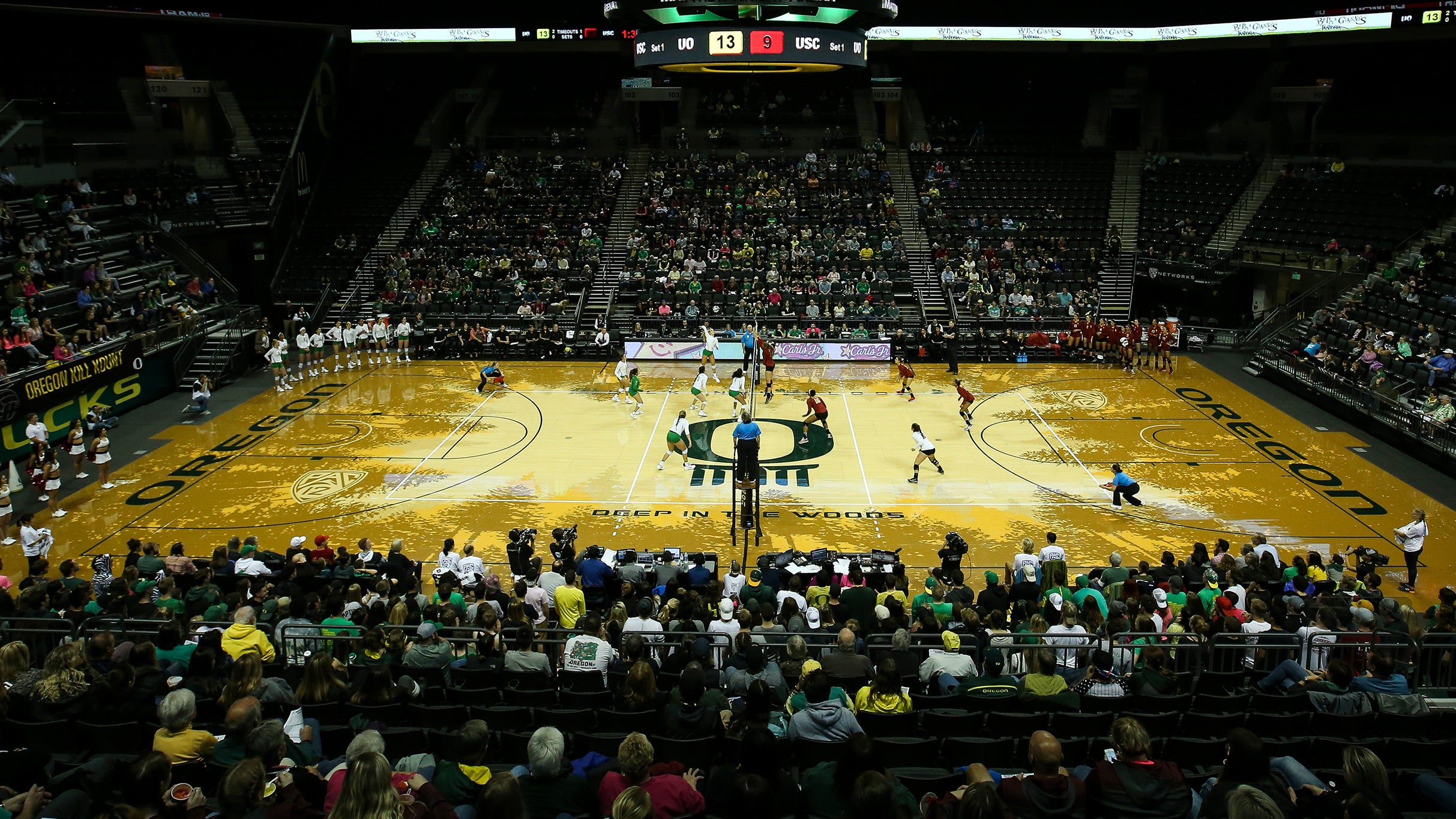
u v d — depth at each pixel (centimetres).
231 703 912
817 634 1215
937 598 1408
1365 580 1498
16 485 2098
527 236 4284
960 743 915
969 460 2508
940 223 4350
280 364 3216
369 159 4800
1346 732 973
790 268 4044
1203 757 923
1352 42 4216
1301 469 2433
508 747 930
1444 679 1236
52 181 3550
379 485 2312
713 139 4947
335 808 615
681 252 4128
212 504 2192
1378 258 3609
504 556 1914
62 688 953
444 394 3175
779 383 3341
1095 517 2125
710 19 2431
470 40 4606
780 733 908
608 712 935
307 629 1227
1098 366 3581
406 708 959
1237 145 4600
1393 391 2708
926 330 3691
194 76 4609
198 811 702
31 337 2631
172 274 3475
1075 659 1198
